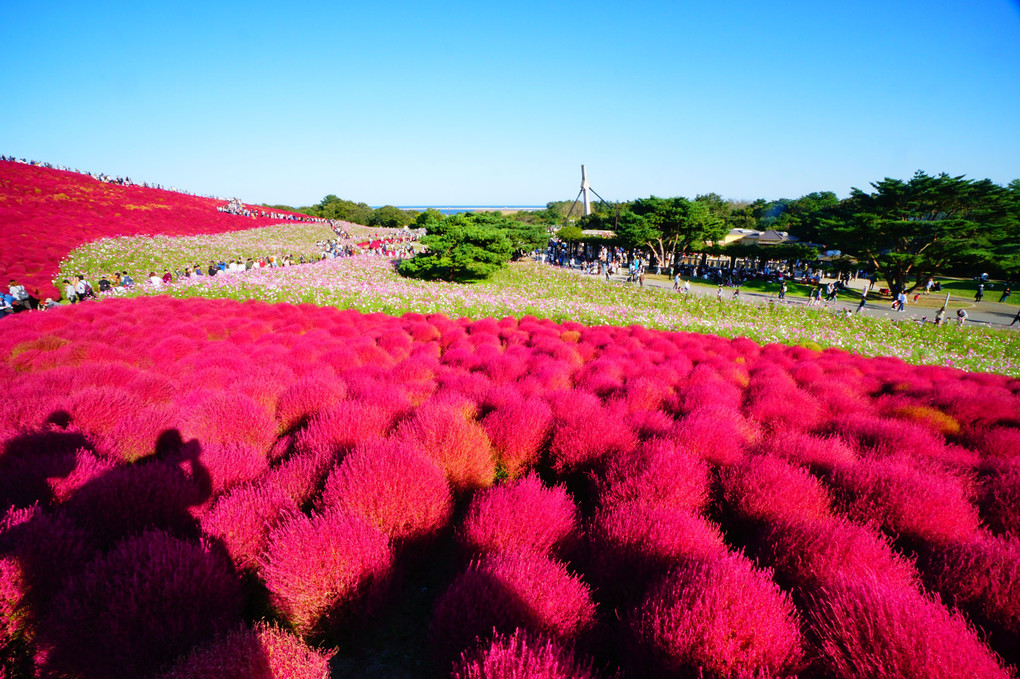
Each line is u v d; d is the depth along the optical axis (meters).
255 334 12.81
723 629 2.34
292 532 3.03
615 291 29.00
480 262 30.47
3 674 2.59
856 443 5.99
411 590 3.60
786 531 3.51
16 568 2.71
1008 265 28.81
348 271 28.06
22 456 4.42
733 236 51.72
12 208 31.11
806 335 17.95
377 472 3.78
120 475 3.76
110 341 11.11
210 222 45.75
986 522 4.29
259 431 5.51
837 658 2.37
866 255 32.78
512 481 4.52
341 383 7.21
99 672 2.50
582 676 2.21
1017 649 2.75
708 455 5.29
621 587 3.25
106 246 28.16
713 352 13.31
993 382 11.73
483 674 2.22
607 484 4.56
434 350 11.52
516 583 2.73
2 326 11.95
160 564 2.77
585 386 8.38
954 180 30.12
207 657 2.30
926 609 2.46
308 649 2.62
